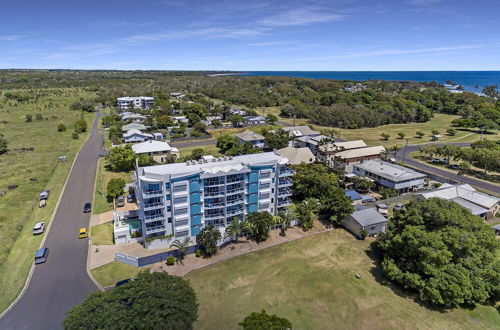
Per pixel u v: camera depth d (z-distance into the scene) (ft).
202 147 405.80
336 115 572.51
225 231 194.18
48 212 229.04
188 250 185.47
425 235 152.66
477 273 148.05
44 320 135.64
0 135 435.53
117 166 312.50
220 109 608.60
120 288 122.21
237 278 166.20
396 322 139.13
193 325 134.72
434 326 137.39
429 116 617.62
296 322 138.00
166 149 357.82
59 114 606.14
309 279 166.50
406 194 266.57
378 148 349.61
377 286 161.99
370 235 209.36
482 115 581.12
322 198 229.66
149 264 175.42
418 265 153.38
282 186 220.84
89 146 407.44
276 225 215.72
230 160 214.07
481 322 140.15
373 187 289.74
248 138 395.55
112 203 243.40
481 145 378.73
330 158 332.80
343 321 139.33
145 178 176.45
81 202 245.65
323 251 192.24
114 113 618.03
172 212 184.96
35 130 481.87
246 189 206.08
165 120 505.66
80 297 148.97
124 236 193.57
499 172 336.90
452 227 157.99
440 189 250.98
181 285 125.29
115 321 107.24
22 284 156.46
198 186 186.80
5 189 265.75
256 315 117.60
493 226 211.82
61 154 369.71
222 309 144.97
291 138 408.05
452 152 348.18
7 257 176.55
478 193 243.19
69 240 195.00
